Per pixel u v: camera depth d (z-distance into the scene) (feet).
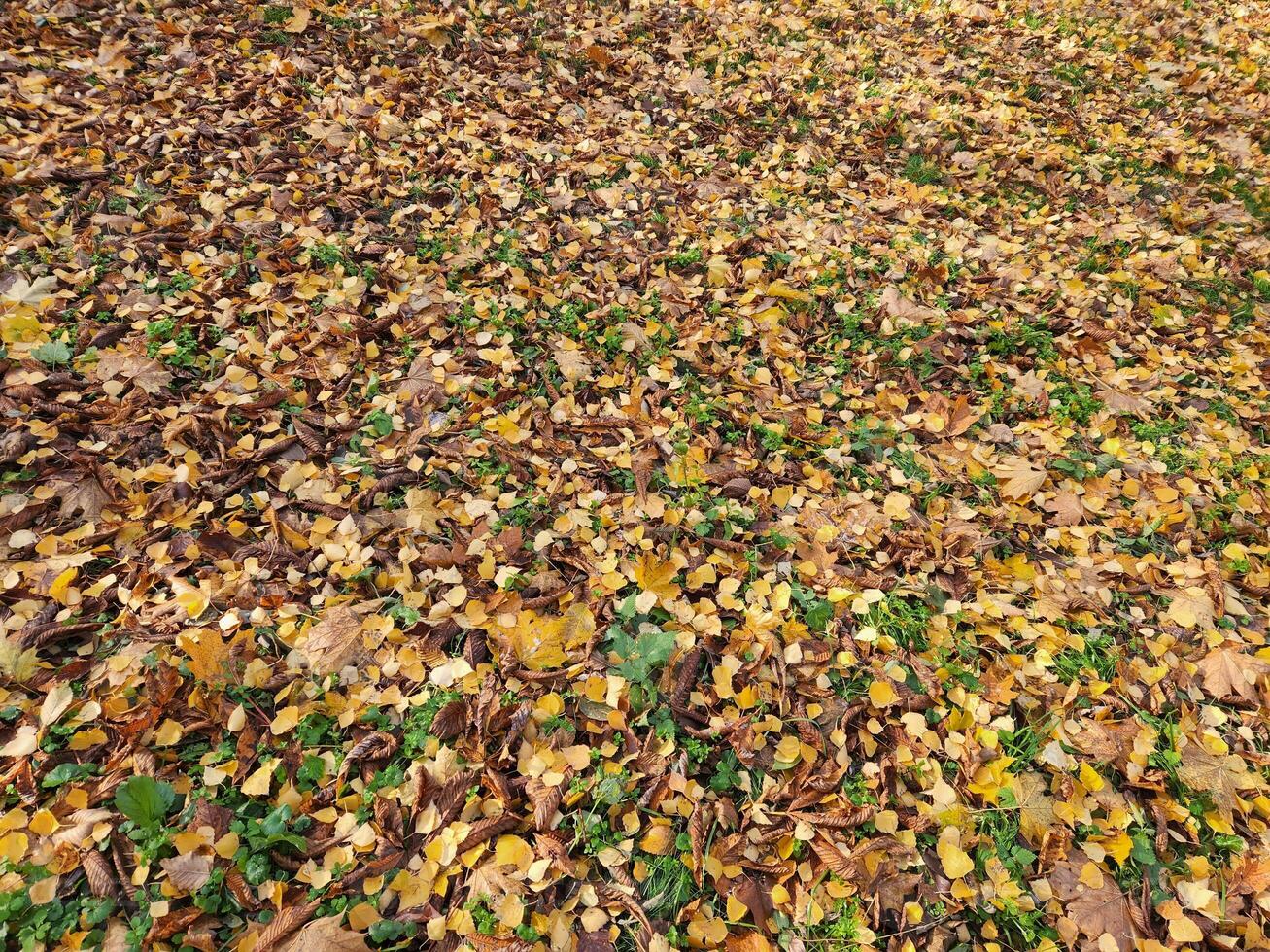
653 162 17.12
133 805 6.69
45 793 7.08
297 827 7.18
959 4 25.03
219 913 6.64
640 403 12.10
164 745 7.45
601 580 9.48
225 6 17.71
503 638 8.69
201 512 9.59
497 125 16.99
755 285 14.56
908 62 22.34
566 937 6.79
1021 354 14.21
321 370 11.62
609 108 18.60
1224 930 7.44
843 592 9.70
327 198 14.29
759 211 16.49
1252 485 12.26
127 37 16.33
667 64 20.48
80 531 9.07
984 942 7.25
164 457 10.15
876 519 10.91
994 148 19.11
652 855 7.44
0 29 15.35
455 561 9.55
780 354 13.46
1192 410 13.44
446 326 12.87
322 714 7.99
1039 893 7.50
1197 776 8.40
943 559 10.49
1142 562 10.77
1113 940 7.24
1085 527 11.23
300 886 6.91
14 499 9.18
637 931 6.96
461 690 8.32
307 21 17.69
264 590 8.97
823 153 18.52
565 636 8.82
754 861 7.50
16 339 10.73
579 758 7.85
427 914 6.84
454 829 7.25
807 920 7.11
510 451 11.00
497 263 14.07
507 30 19.65
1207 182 19.13
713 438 11.73
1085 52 23.32
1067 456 12.28
